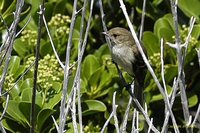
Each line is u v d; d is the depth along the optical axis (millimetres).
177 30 8438
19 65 11875
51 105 11273
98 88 12508
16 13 8906
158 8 14086
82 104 11789
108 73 12516
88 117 12695
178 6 13438
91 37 13844
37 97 11336
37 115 11219
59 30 12758
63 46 12836
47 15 13391
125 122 8984
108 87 12711
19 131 11523
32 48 12750
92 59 12547
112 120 12328
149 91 12734
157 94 12812
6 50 8977
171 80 12820
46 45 12617
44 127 11523
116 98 12617
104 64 12547
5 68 8898
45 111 11070
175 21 8445
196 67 13211
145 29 14148
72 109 8797
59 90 11430
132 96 9367
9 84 11266
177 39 8461
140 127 12250
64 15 13617
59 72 11602
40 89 11578
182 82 8477
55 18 12836
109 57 12867
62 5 13414
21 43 12820
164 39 13047
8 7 12617
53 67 11523
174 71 12656
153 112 12961
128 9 14297
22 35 13219
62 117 8742
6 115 11422
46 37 13055
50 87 11484
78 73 8867
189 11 13477
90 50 13805
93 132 12109
